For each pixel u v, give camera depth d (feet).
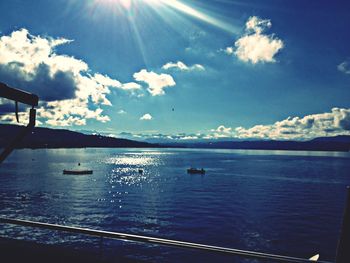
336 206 244.42
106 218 193.77
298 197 291.99
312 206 245.24
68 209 218.59
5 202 239.50
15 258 14.73
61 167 597.52
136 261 13.88
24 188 319.06
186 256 119.65
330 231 167.02
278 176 503.20
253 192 324.39
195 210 224.53
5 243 15.90
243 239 151.23
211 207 237.25
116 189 331.36
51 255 14.53
